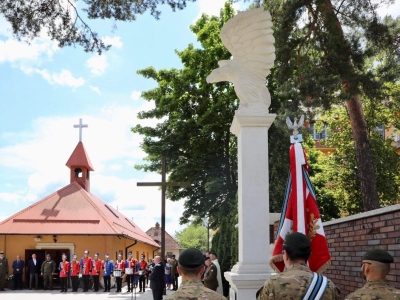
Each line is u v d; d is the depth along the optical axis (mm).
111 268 26766
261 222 6445
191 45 26094
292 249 3572
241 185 6543
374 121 24594
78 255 29641
